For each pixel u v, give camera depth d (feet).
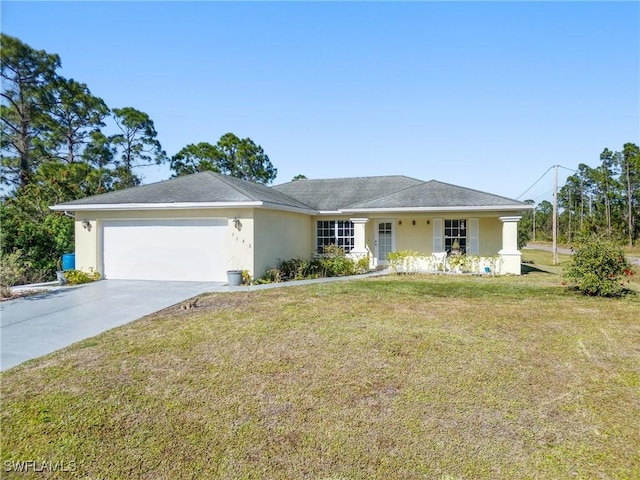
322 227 62.80
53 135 97.91
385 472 11.19
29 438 12.92
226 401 15.29
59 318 27.99
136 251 46.06
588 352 20.39
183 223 44.80
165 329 24.68
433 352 20.33
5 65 84.43
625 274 35.94
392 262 53.78
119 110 118.73
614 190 176.76
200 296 35.35
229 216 43.45
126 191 50.01
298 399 15.42
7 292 36.09
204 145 140.46
